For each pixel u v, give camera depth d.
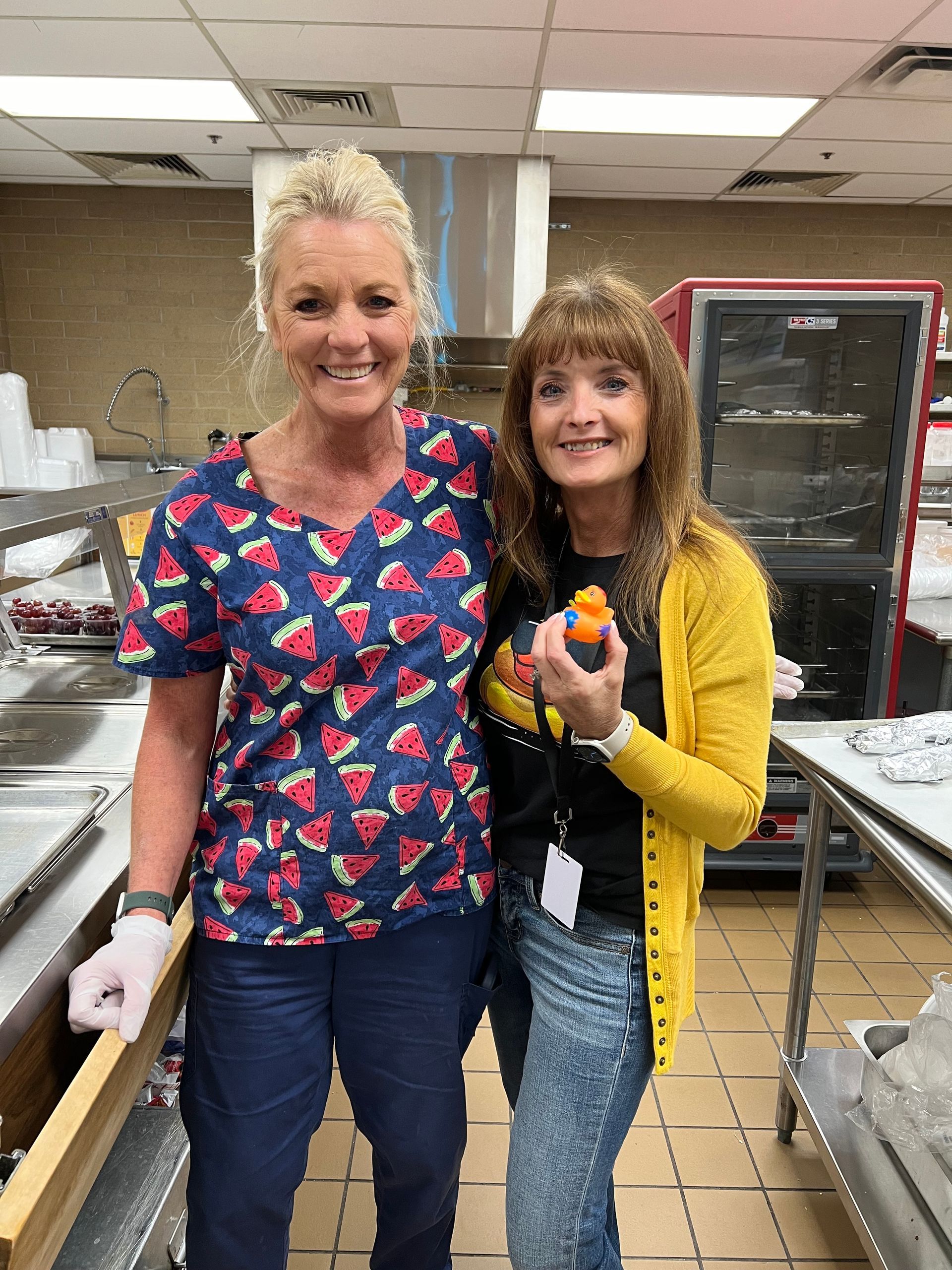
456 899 1.10
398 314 0.97
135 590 1.04
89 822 1.26
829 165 4.12
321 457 1.05
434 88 3.35
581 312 0.99
